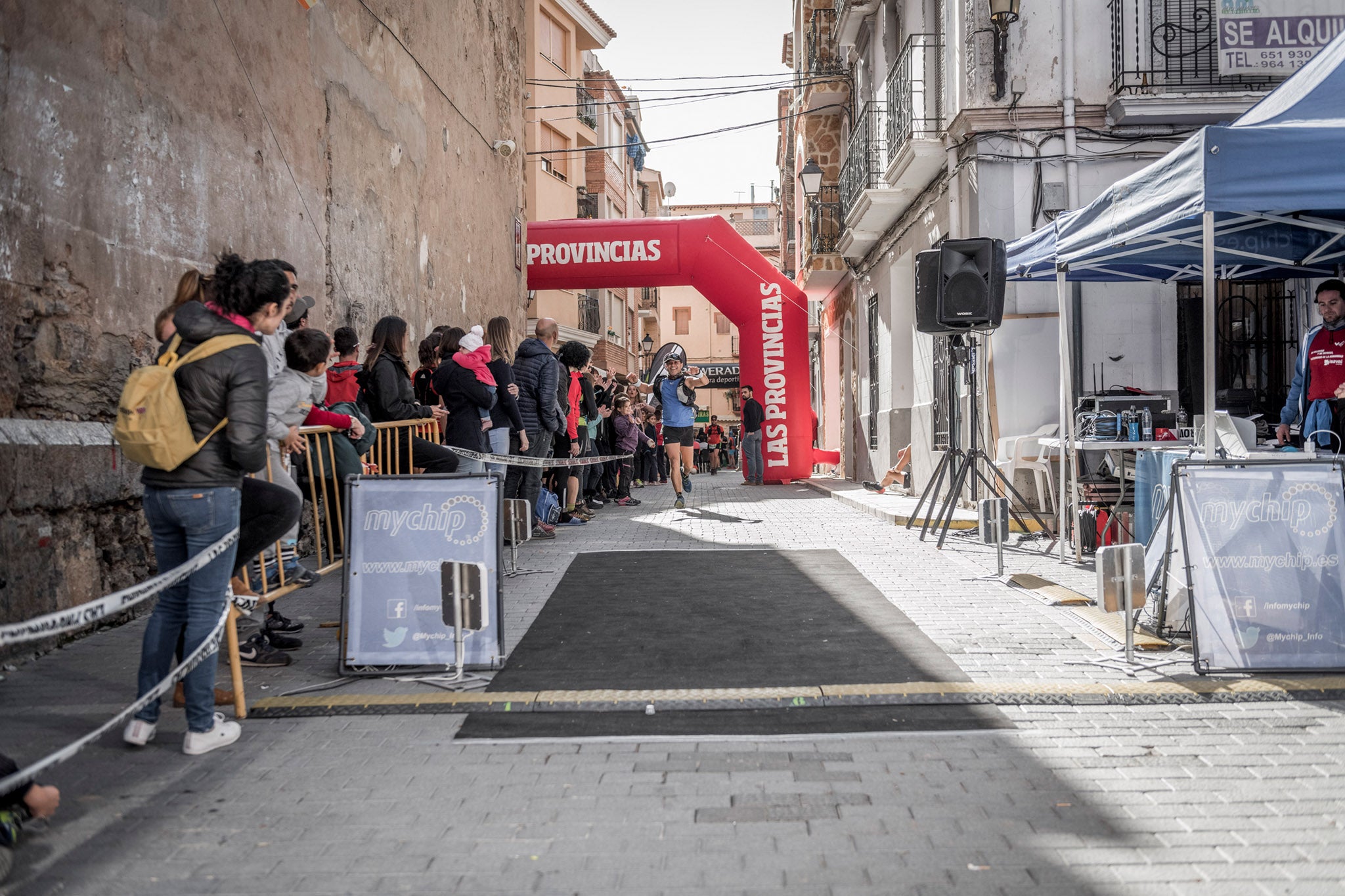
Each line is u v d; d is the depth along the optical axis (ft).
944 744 11.95
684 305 198.90
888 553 27.84
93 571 18.78
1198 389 33.42
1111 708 13.29
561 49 103.30
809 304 92.38
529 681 14.76
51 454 17.43
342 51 31.76
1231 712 13.10
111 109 19.72
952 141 37.22
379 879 8.71
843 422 71.67
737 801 10.32
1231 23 33.76
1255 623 14.62
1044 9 35.06
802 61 83.76
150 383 11.55
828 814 9.96
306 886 8.60
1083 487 26.37
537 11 93.45
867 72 57.21
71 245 18.48
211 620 12.16
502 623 15.53
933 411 42.68
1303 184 16.42
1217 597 14.67
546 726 12.84
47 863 9.08
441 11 42.50
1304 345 24.56
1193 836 9.35
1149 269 30.45
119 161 19.98
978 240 28.76
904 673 14.88
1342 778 10.75
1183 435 26.99
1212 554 14.80
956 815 9.87
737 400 170.19
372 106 34.30
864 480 60.80
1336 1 33.65
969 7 35.22
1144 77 34.04
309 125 29.32
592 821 9.89
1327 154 16.37
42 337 17.72
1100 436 26.35
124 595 9.90
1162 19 34.30
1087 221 23.16
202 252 23.15
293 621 19.22
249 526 13.26
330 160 30.78
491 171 51.24
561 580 23.68
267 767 11.53
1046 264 29.01
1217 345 34.22
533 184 91.76
